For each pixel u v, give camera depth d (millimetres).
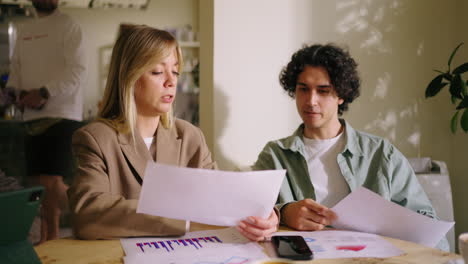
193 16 5652
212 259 840
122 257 856
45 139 2592
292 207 1137
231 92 1773
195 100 4074
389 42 1968
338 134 1516
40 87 2535
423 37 2014
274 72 1817
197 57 5441
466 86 1737
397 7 1966
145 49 1147
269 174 904
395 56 1982
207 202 904
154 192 879
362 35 1926
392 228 1035
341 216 1068
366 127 1977
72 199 1037
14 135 3596
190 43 5324
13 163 3586
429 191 1664
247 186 896
